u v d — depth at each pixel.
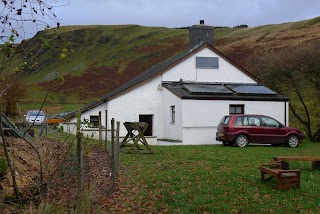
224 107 26.12
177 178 10.72
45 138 15.08
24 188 7.24
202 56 29.19
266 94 27.08
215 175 11.12
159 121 28.30
